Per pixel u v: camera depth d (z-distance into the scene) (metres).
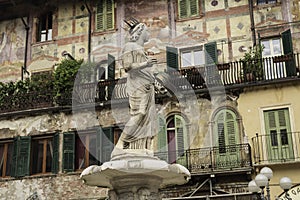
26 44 25.83
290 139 19.78
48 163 22.19
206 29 23.45
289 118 20.11
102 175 7.53
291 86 20.42
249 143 20.06
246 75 20.95
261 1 23.33
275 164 19.06
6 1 25.92
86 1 25.69
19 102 23.09
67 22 25.69
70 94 22.30
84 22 25.42
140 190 7.53
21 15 26.33
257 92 20.70
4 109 23.22
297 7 22.70
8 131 22.86
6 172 22.50
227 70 21.66
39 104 22.86
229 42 22.97
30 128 22.62
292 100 20.22
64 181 21.39
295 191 18.77
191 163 19.86
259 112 20.44
